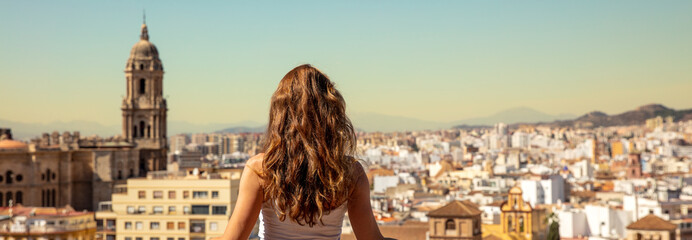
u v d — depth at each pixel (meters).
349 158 9.95
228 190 166.62
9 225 155.25
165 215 168.75
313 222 9.70
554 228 181.38
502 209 184.50
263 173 9.69
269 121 9.94
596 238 198.38
